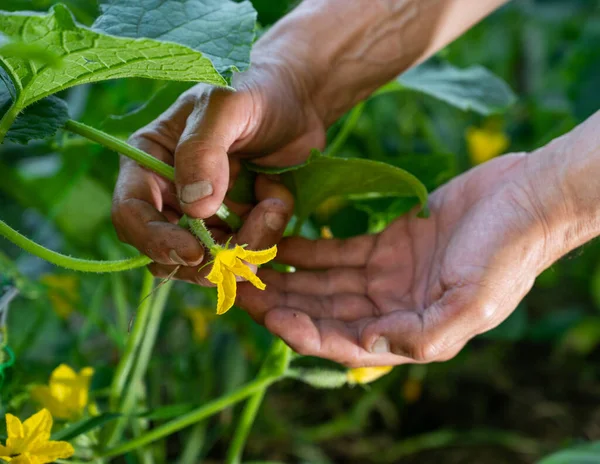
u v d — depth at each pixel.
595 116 0.81
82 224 1.15
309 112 0.87
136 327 0.89
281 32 0.86
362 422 1.18
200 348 1.06
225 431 1.09
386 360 0.82
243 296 0.83
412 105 1.46
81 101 1.07
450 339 0.80
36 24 0.67
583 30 1.69
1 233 0.75
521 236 0.80
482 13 0.92
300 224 0.86
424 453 1.18
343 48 0.87
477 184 0.85
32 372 0.96
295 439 1.12
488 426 1.25
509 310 0.81
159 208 0.80
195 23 0.74
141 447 0.92
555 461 0.97
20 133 0.75
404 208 0.94
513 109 1.70
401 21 0.88
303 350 0.81
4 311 0.84
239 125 0.78
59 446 0.77
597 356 1.42
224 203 0.84
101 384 0.98
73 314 1.29
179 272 0.80
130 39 0.68
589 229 0.81
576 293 1.60
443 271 0.82
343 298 0.84
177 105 0.81
